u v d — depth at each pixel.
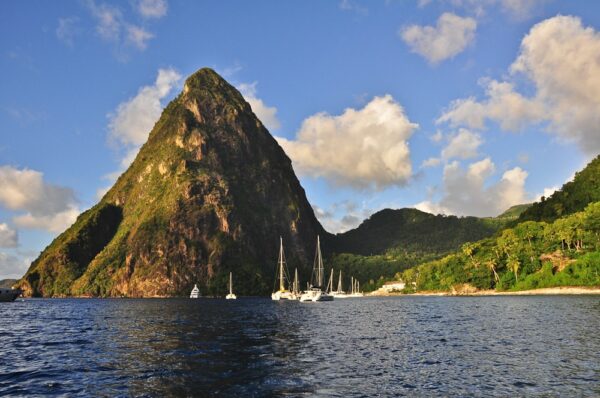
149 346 48.38
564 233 182.00
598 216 178.00
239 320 88.00
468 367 35.06
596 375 31.20
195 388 29.03
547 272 173.38
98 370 35.06
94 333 63.69
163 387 29.34
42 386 30.16
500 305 112.06
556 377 30.92
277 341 52.09
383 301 186.88
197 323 80.75
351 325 72.50
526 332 54.66
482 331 58.12
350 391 28.14
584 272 160.62
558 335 50.56
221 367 35.62
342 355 41.31
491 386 29.05
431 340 51.22
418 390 28.34
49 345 50.69
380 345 47.88
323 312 112.94
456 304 130.00
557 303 108.38
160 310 140.75
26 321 91.38
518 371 33.09
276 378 31.62
